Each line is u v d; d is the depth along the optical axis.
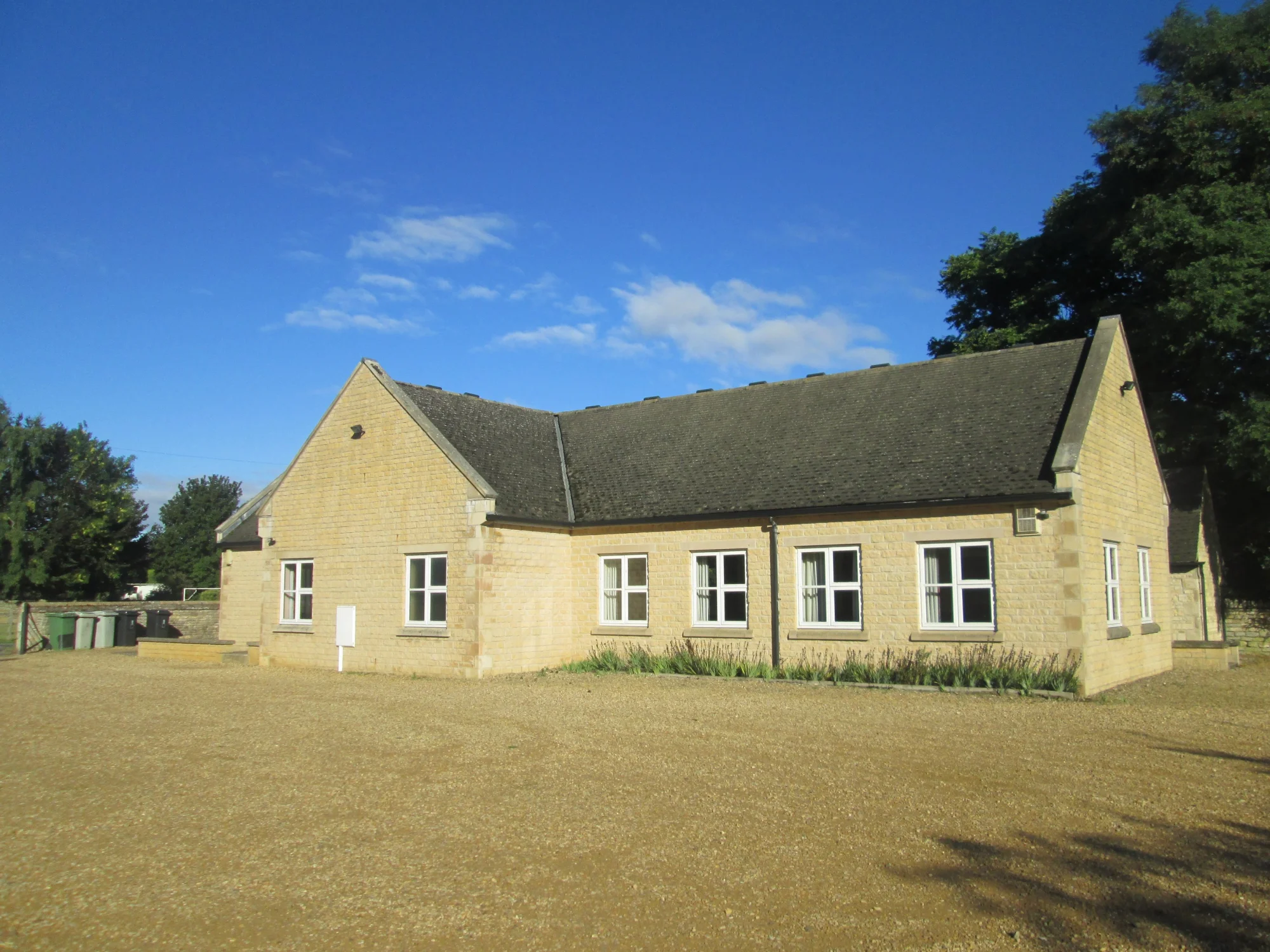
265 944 5.96
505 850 7.68
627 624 22.58
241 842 8.02
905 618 18.77
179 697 17.31
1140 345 27.92
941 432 20.31
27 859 7.66
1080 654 16.89
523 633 21.84
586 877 7.02
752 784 9.73
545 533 22.66
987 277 35.41
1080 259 32.78
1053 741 12.04
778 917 6.23
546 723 13.73
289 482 24.77
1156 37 30.56
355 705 15.98
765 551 20.66
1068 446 17.39
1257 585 29.47
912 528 18.80
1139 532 21.48
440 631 21.34
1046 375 20.58
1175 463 28.20
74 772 10.74
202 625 35.81
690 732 12.84
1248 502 28.75
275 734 13.09
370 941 5.98
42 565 45.94
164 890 6.91
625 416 27.39
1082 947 5.75
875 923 6.12
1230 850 7.50
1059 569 17.17
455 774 10.35
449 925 6.20
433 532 21.78
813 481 20.62
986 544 18.05
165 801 9.39
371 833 8.19
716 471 22.73
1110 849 7.52
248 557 28.84
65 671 23.23
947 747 11.63
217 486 74.69
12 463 46.84
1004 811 8.63
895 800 9.05
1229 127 27.02
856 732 12.70
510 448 24.80
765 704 15.62
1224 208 25.69
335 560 23.58
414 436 22.39
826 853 7.48
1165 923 6.08
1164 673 21.91
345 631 22.69
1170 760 10.80
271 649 24.59
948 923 6.12
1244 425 24.08
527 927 6.13
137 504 53.31
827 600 19.86
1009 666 17.39
